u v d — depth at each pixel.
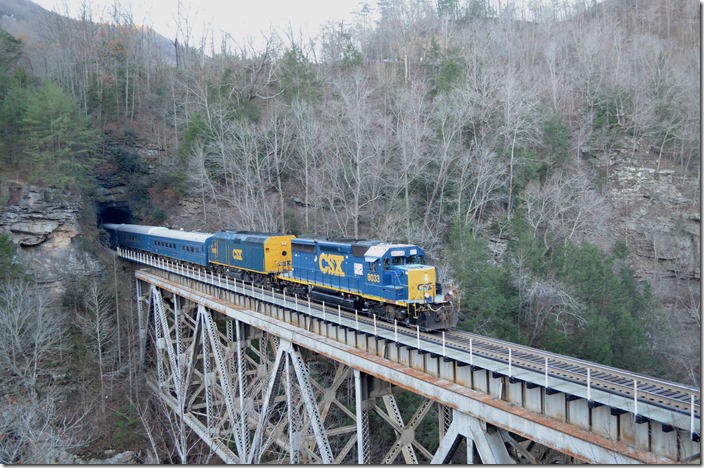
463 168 48.84
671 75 65.38
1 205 42.53
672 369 37.84
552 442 12.70
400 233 45.69
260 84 72.00
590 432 12.30
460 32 88.81
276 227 51.22
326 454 21.31
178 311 38.66
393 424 19.50
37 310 37.72
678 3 91.38
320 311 23.38
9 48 56.41
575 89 70.69
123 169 60.88
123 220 65.62
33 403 30.53
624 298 38.59
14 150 46.62
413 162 50.84
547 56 71.00
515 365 14.92
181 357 35.81
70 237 46.72
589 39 72.69
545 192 48.34
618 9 99.81
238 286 30.59
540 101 62.34
